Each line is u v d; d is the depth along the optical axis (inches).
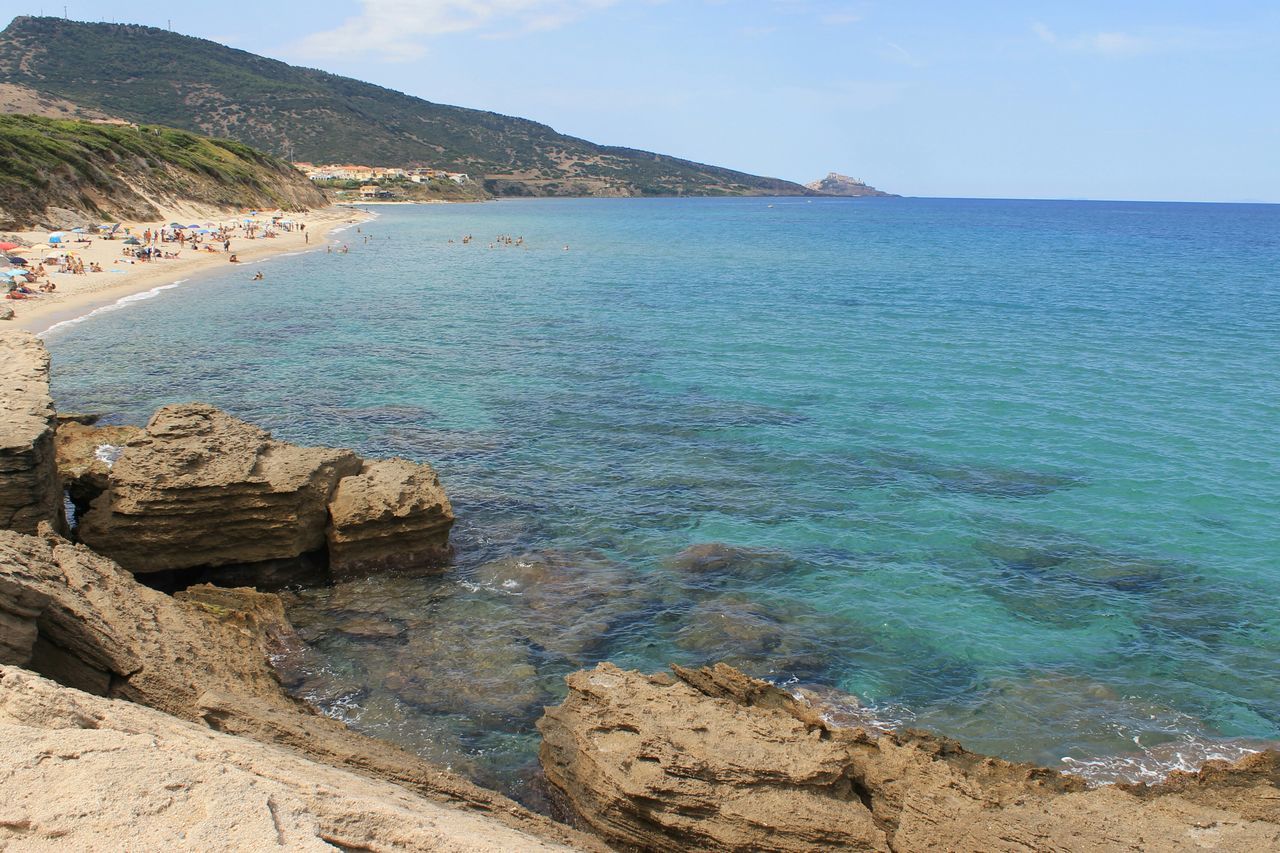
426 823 330.3
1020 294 2864.2
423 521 845.2
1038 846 419.5
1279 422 1382.9
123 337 1811.0
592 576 844.0
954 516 1000.9
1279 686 689.6
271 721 474.0
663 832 456.4
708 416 1380.4
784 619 773.3
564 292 2795.3
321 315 2208.4
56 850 264.8
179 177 4426.7
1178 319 2356.1
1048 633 761.6
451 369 1658.5
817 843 438.0
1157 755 602.5
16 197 2923.2
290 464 815.7
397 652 702.5
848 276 3366.1
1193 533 968.9
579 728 510.9
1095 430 1331.2
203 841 271.9
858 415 1397.6
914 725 630.5
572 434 1277.1
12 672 362.9
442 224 6259.8
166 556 775.7
